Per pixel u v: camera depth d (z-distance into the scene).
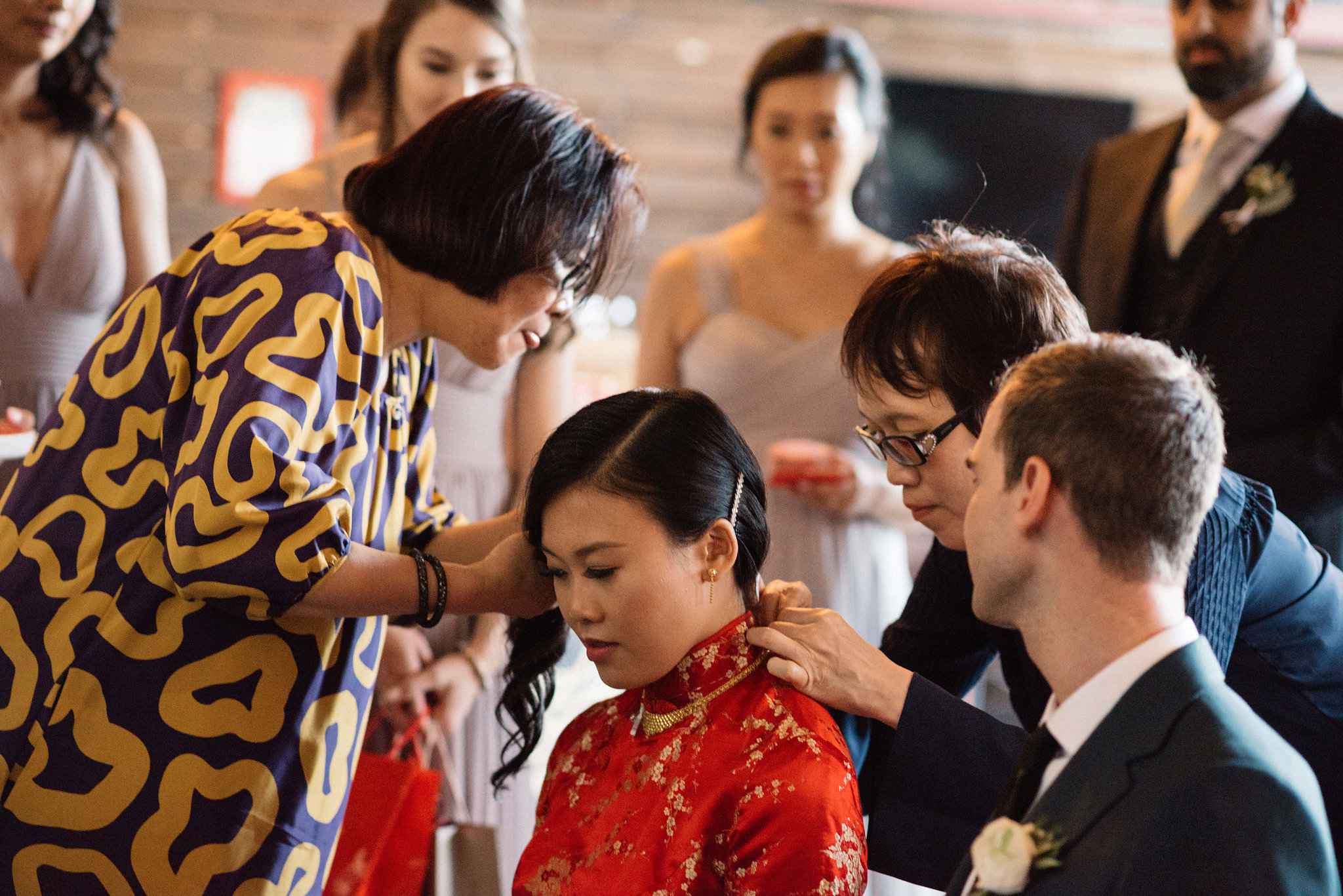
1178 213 2.81
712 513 1.54
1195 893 0.98
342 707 1.62
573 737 1.70
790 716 1.50
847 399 3.15
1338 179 2.62
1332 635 1.70
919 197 6.18
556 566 1.56
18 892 1.53
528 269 1.61
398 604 1.55
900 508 3.09
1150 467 1.06
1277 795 0.98
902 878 1.66
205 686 1.52
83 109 2.79
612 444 1.52
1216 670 1.09
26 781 1.51
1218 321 2.65
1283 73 2.70
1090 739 1.08
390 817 2.00
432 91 2.62
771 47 3.21
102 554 1.52
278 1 5.77
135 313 1.58
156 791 1.51
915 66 6.20
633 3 6.08
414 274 1.63
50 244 2.75
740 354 3.18
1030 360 1.15
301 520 1.42
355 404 1.52
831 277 3.20
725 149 6.19
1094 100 6.20
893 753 1.60
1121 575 1.08
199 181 5.79
